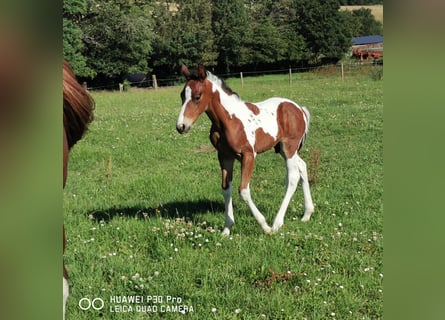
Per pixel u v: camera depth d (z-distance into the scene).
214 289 4.13
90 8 25.98
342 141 8.95
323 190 6.56
